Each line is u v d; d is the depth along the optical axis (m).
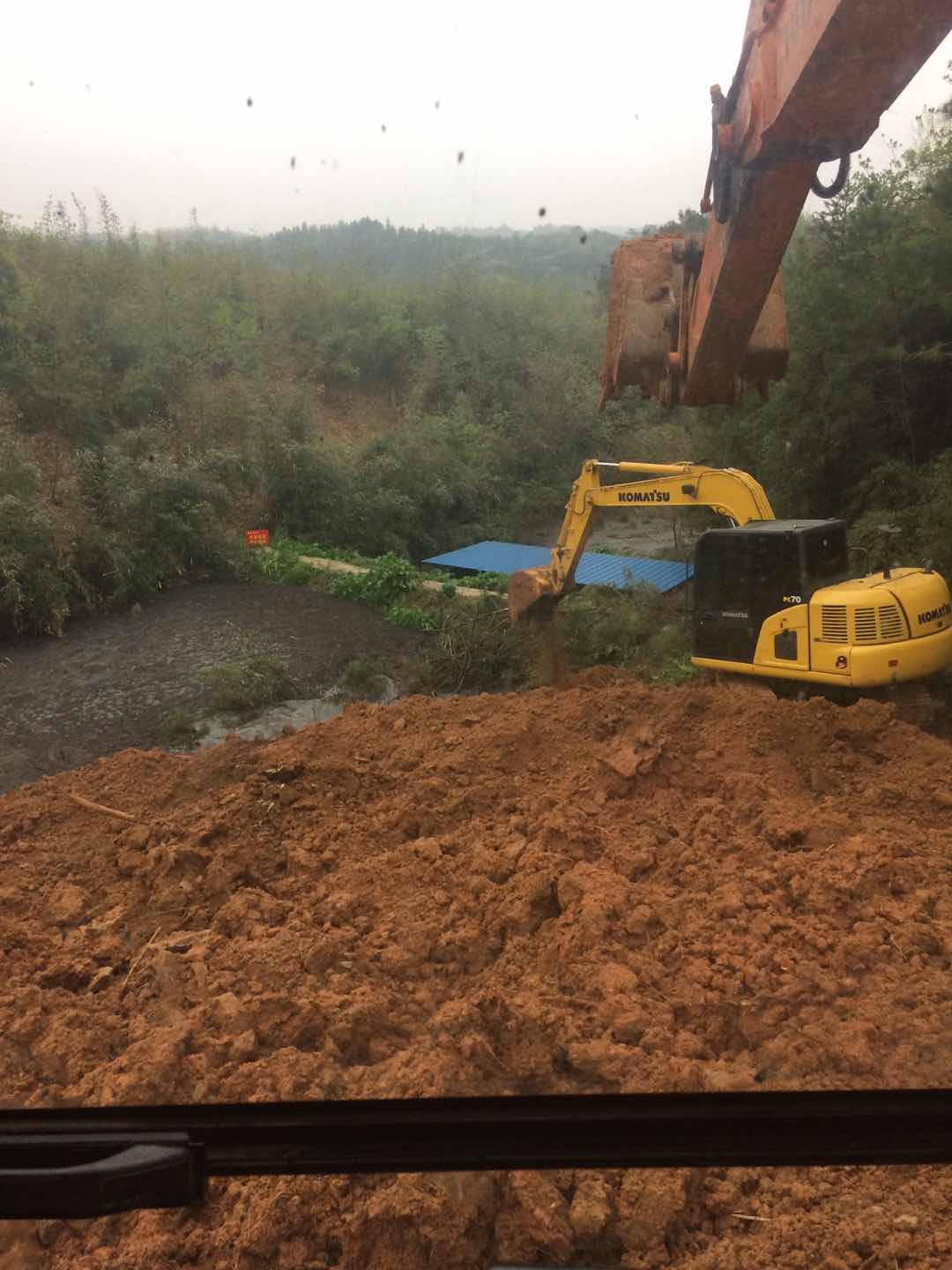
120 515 18.00
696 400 8.02
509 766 6.93
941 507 11.87
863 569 12.16
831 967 4.30
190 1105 1.37
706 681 9.58
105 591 17.34
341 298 32.84
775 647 8.76
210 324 28.06
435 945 4.86
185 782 6.98
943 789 6.26
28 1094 3.74
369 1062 3.94
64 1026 4.10
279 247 29.47
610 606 14.72
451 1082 3.38
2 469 16.95
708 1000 4.07
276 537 21.23
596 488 10.78
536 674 13.07
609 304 8.57
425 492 24.52
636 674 12.28
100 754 11.73
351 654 15.15
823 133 4.65
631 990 4.16
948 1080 3.38
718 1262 2.73
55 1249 2.90
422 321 33.44
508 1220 2.78
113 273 26.06
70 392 20.94
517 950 4.79
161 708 13.00
